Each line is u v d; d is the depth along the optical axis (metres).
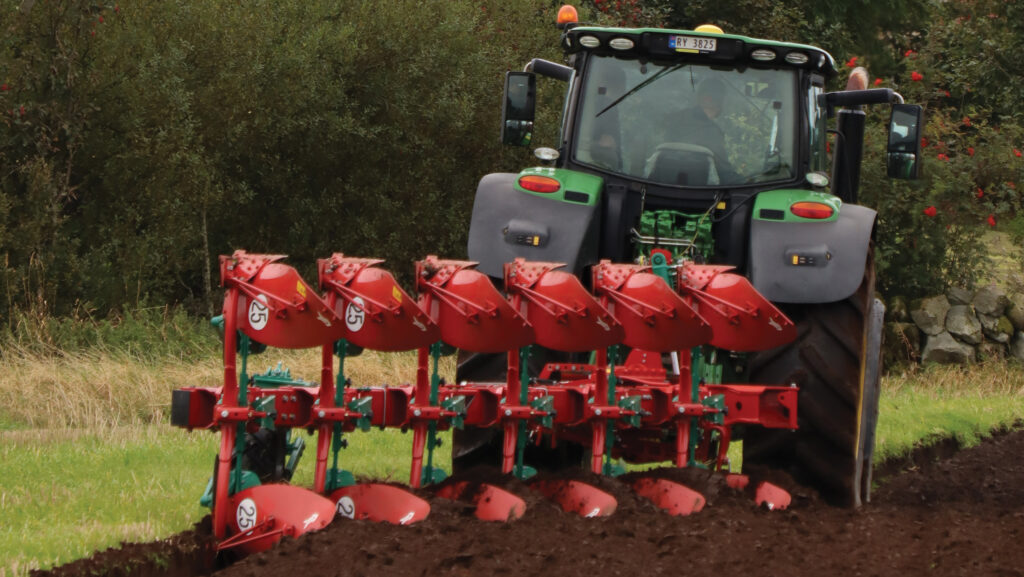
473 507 19.31
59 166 52.84
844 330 23.53
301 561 16.27
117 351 44.78
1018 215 65.19
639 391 21.84
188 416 18.45
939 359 57.19
